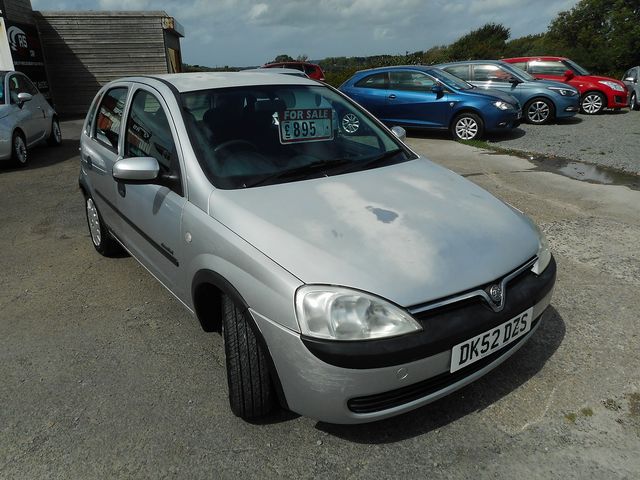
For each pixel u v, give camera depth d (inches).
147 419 96.8
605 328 122.8
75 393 105.0
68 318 135.5
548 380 104.7
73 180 289.3
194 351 119.0
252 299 84.0
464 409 97.2
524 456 86.0
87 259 175.0
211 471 84.6
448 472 83.4
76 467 86.1
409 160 127.0
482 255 87.5
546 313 130.1
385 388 78.1
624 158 318.0
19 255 180.2
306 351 77.5
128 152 133.0
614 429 91.4
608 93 525.3
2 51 563.5
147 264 130.7
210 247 94.6
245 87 125.7
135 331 128.3
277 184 104.4
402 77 420.2
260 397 89.5
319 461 86.2
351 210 95.0
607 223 195.5
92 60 666.8
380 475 83.1
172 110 114.7
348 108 137.0
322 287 78.0
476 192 111.9
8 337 127.0
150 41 672.4
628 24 983.0
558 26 1230.3
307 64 717.3
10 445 91.3
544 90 458.6
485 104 382.9
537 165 304.7
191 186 103.7
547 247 103.2
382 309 76.8
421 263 82.5
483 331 82.4
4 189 271.9
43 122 372.5
